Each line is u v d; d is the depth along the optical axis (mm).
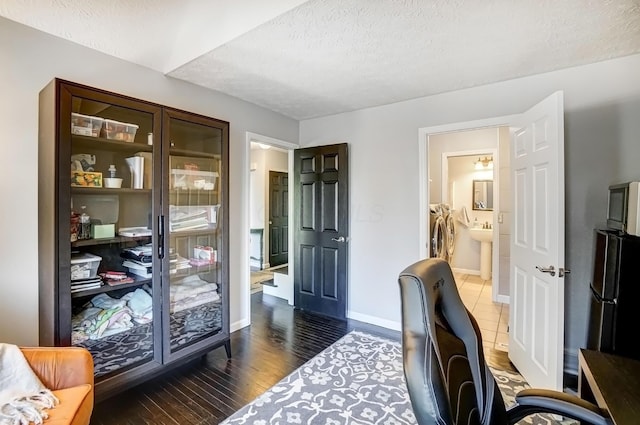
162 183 2133
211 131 2510
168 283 2164
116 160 2104
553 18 1694
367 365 2451
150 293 2135
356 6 1578
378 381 2225
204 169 2533
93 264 1911
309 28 1788
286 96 3006
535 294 2162
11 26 1774
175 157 2328
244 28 1828
